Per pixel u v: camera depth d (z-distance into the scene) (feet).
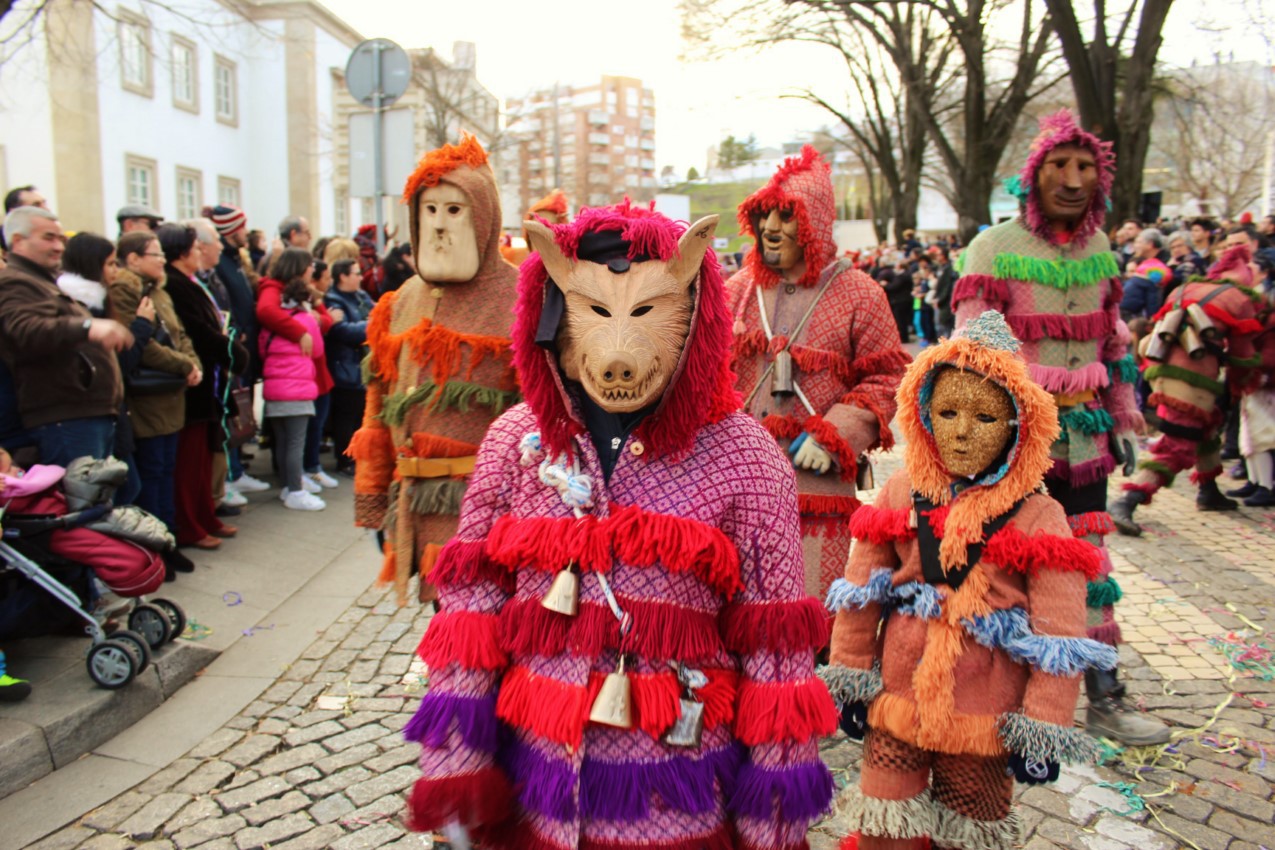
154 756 11.10
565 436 5.59
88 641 13.24
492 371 10.99
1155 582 17.15
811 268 11.54
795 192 11.28
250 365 20.88
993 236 11.77
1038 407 7.33
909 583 7.75
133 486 15.53
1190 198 108.88
